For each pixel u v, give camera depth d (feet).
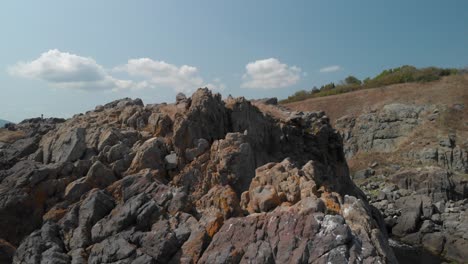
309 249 45.27
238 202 59.41
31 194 65.41
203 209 59.93
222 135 84.69
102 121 86.84
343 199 61.57
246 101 92.48
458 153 200.23
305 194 56.08
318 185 63.31
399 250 119.75
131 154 73.61
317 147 105.50
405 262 111.96
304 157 99.50
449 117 232.73
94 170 68.23
